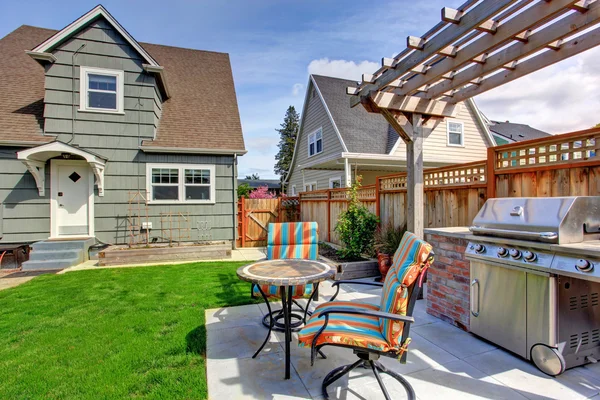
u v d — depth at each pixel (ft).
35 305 13.00
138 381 7.48
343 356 8.84
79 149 22.39
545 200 8.02
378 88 12.10
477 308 9.63
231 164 28.76
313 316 7.82
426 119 13.74
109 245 25.38
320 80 44.78
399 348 6.41
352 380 7.61
